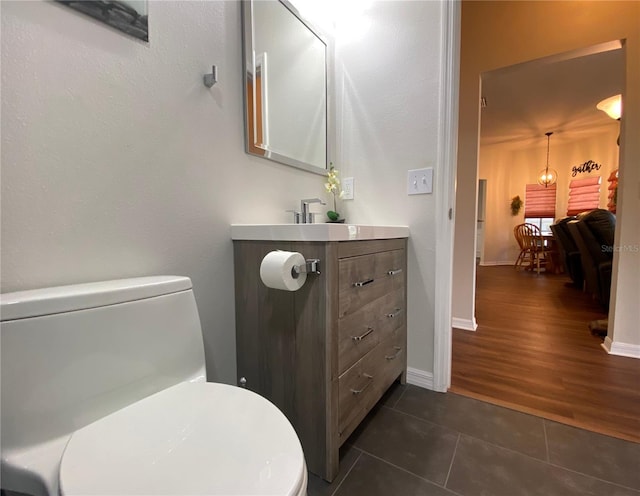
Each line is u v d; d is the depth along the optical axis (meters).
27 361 0.57
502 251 6.57
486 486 0.94
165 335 0.81
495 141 5.71
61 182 0.77
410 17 1.51
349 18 1.72
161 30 0.96
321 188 1.75
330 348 0.94
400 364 1.52
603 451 1.08
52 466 0.55
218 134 1.15
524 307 3.10
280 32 1.42
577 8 2.01
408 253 1.57
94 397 0.66
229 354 1.21
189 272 1.07
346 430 1.04
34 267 0.73
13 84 0.69
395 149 1.59
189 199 1.06
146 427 0.60
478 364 1.81
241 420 0.63
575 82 3.39
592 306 3.09
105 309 0.69
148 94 0.94
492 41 2.31
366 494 0.92
